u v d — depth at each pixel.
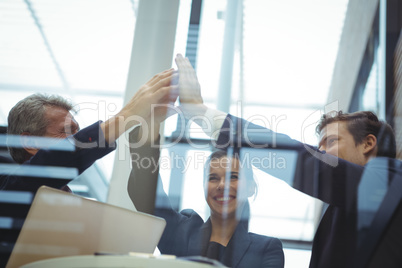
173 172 1.50
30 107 1.45
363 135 1.43
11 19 1.95
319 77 1.86
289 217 1.43
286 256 1.37
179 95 1.58
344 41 1.92
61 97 1.55
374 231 1.22
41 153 1.26
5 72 1.82
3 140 1.41
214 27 1.98
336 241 1.26
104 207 0.97
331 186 1.32
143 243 1.03
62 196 0.91
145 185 1.49
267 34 1.97
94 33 1.95
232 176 1.39
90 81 1.84
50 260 0.79
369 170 1.31
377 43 1.84
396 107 1.63
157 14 2.00
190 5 2.01
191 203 1.45
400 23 1.84
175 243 1.32
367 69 1.81
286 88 1.82
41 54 1.88
